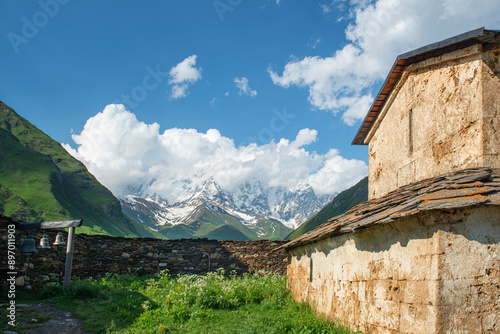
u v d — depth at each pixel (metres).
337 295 9.55
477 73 8.13
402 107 10.79
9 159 132.38
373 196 13.05
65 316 10.46
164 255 19.88
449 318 5.79
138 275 19.12
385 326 7.14
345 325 8.88
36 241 14.28
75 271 16.88
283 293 14.34
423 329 6.02
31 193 118.44
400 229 6.84
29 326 9.17
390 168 11.59
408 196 7.41
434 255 5.99
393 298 6.94
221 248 20.66
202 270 20.14
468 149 8.05
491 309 5.88
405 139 10.57
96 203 152.62
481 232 6.08
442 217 6.04
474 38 7.91
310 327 9.35
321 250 10.99
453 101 8.62
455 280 5.90
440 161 8.88
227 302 12.70
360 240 8.38
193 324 10.25
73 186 152.00
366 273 8.04
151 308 11.86
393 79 10.78
